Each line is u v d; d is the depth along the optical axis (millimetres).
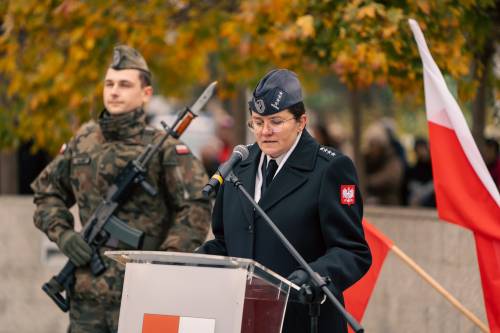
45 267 16641
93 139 11695
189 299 7922
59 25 16328
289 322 9086
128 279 8141
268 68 16125
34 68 16531
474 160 11320
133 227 11438
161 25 16016
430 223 13742
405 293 14031
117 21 15922
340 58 13539
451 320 13570
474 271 13328
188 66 19906
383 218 14242
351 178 9047
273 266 9031
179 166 11445
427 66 11375
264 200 9102
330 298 8102
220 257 7754
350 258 8789
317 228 9031
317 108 38594
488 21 14242
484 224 11305
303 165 9078
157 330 7965
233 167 8734
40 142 17188
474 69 14961
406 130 29609
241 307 7801
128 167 11414
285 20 14445
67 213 11883
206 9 16531
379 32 13672
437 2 13773
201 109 11523
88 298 11430
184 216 11359
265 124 8836
